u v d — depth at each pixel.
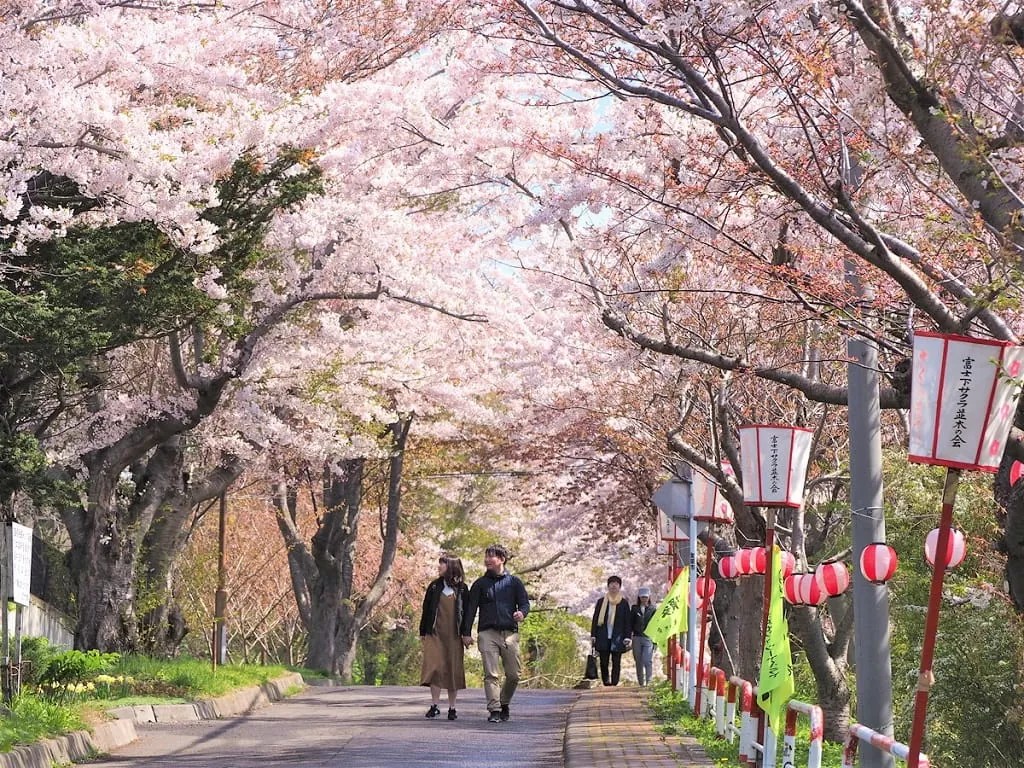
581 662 63.59
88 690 19.75
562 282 22.67
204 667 24.78
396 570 53.59
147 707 20.00
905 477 21.08
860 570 11.32
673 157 14.28
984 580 18.95
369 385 33.12
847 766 9.61
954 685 19.78
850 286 11.82
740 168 11.88
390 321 30.77
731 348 19.42
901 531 21.56
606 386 26.73
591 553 47.59
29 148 17.81
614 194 16.34
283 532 42.75
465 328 33.44
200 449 30.19
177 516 28.84
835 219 10.44
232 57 23.73
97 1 20.14
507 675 20.44
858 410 11.74
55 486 20.66
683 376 21.20
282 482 40.88
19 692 16.75
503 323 27.59
